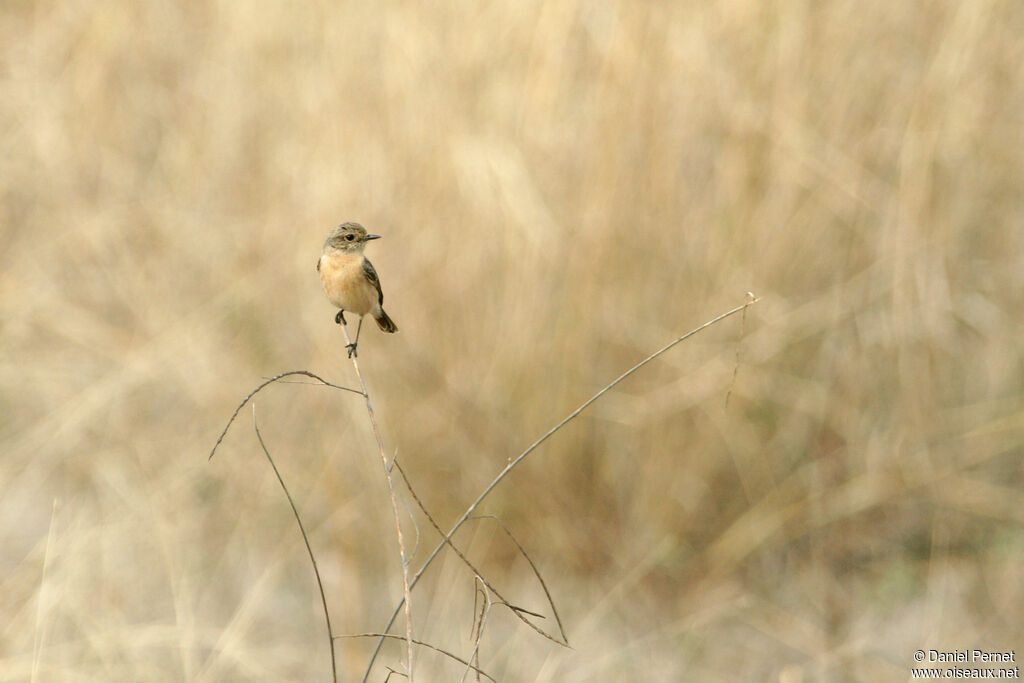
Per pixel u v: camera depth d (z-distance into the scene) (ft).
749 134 39.91
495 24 41.34
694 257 39.91
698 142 40.50
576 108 40.50
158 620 33.99
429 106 41.19
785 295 40.19
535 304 39.09
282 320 43.57
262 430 42.22
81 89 49.39
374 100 42.32
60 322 44.11
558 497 38.70
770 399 40.27
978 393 41.09
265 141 46.29
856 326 41.06
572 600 37.73
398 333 40.47
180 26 51.31
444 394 39.50
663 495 38.63
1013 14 41.81
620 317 39.32
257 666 33.04
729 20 40.52
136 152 49.34
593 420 38.96
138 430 42.19
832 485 39.45
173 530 37.19
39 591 31.42
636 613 37.35
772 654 35.68
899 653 35.60
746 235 39.83
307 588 38.11
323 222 41.88
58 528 36.52
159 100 50.21
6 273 45.34
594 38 40.70
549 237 39.06
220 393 41.93
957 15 40.42
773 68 40.37
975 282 41.45
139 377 41.14
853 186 40.32
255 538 39.65
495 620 36.83
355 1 43.60
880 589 37.93
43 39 51.19
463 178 39.58
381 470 39.19
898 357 40.52
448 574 37.83
